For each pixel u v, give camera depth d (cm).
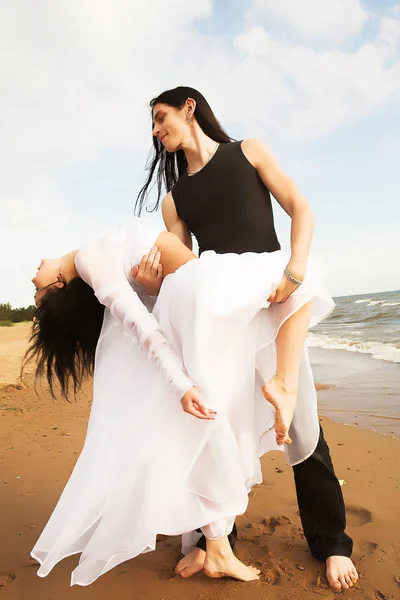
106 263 223
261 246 249
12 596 229
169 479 204
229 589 226
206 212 255
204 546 246
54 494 354
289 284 215
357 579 231
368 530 278
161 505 202
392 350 1181
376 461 405
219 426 206
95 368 237
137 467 207
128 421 214
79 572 202
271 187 248
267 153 249
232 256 224
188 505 209
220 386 209
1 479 386
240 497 210
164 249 235
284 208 247
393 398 659
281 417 207
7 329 2827
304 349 238
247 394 217
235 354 214
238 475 210
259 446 241
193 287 212
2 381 902
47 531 211
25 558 263
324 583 229
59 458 434
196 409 201
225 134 264
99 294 220
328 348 1429
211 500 210
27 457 441
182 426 209
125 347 228
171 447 207
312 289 219
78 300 242
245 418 218
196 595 223
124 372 224
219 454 208
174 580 236
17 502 341
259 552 260
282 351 216
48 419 610
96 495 209
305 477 248
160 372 214
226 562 229
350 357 1162
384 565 241
